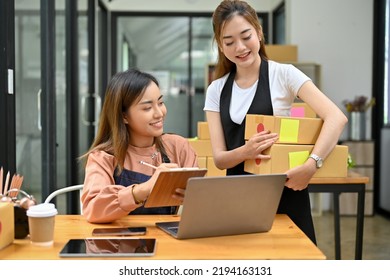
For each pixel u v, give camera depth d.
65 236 1.43
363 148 5.28
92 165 1.66
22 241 1.37
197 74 6.72
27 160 3.24
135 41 6.69
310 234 1.83
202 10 6.63
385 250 3.88
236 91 1.86
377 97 5.55
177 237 1.38
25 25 3.10
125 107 1.66
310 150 1.65
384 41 5.47
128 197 1.50
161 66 6.71
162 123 1.69
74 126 4.14
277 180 1.40
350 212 5.34
